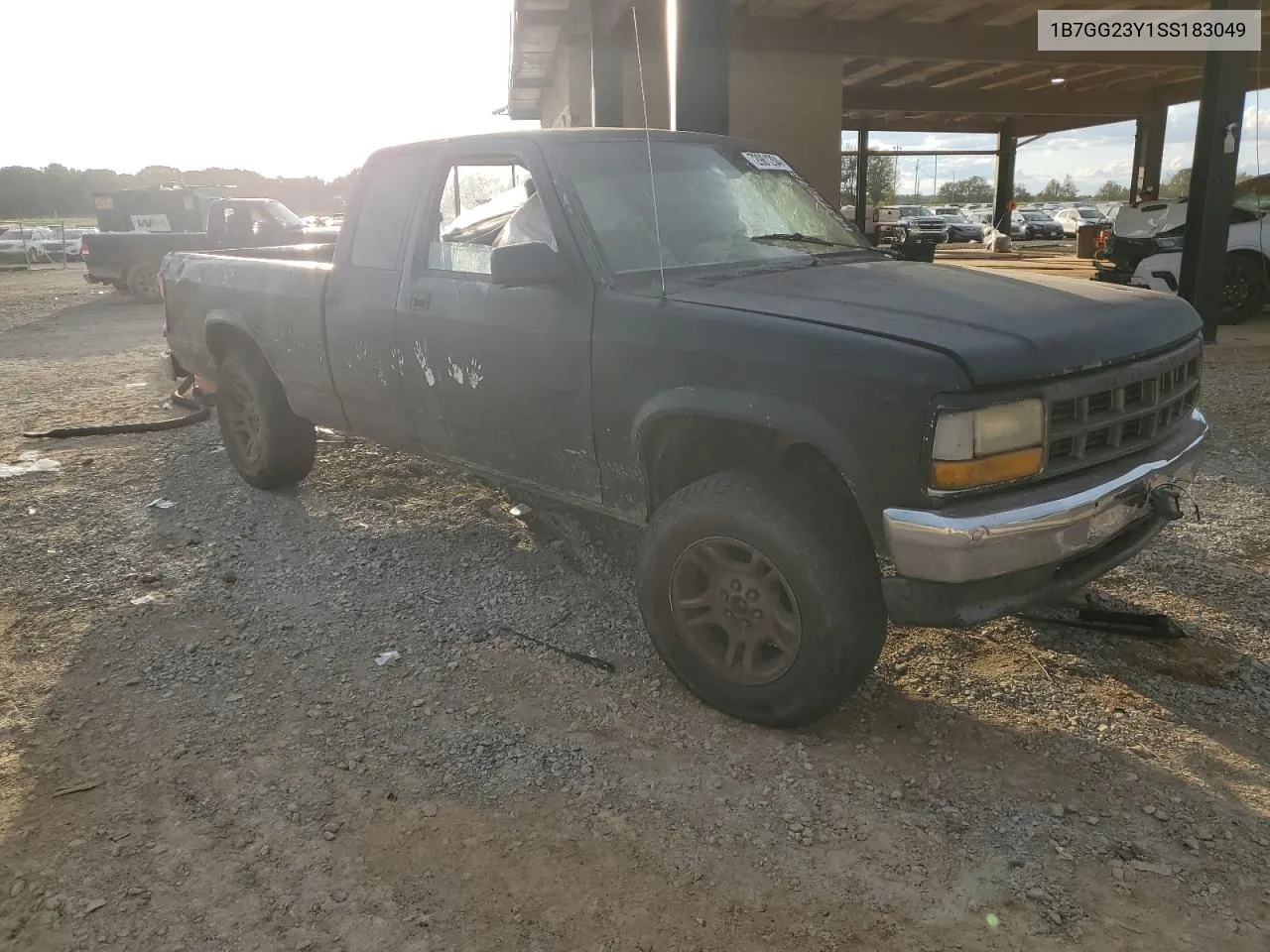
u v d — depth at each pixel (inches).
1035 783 109.6
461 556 178.5
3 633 149.9
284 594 163.5
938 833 101.7
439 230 156.9
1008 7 494.0
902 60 545.6
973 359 99.5
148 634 149.3
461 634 148.4
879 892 93.6
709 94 298.5
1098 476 110.1
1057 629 146.4
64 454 250.8
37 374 386.3
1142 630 142.0
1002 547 100.4
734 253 143.3
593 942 88.0
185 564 176.1
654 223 141.3
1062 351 105.5
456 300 149.3
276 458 207.0
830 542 111.0
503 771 113.9
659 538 123.6
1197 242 391.9
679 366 119.6
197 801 108.8
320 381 182.7
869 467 104.4
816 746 118.0
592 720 124.6
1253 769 111.1
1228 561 167.9
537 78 702.5
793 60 533.6
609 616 154.4
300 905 93.0
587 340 130.4
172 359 241.1
